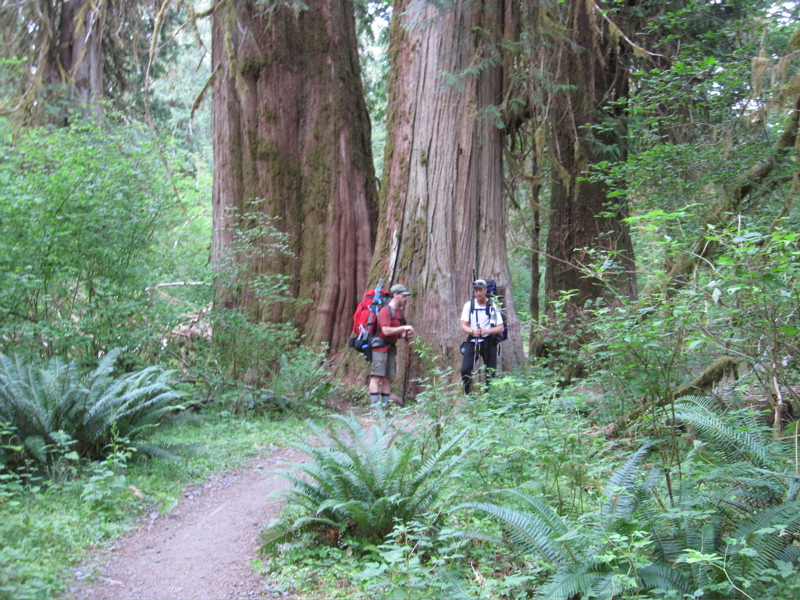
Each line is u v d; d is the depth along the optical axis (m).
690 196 7.56
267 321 11.25
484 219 10.35
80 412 5.71
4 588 3.34
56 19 18.72
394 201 10.46
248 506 5.27
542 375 7.16
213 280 9.58
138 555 4.27
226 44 11.11
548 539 3.65
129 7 18.00
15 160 8.65
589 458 5.27
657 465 4.48
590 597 3.31
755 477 4.00
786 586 3.12
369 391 9.20
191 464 6.20
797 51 6.05
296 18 11.91
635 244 11.18
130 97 20.25
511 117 11.09
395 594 3.55
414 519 4.36
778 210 6.83
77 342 7.56
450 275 10.03
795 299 3.82
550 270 11.98
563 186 11.84
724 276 4.07
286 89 11.88
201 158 24.34
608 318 5.13
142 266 8.75
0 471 5.21
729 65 7.87
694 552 3.07
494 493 4.77
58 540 4.17
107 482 5.23
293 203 11.76
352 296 11.56
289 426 7.97
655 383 4.71
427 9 10.35
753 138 7.28
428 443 5.54
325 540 4.45
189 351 9.66
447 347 9.79
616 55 11.27
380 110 17.77
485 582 3.64
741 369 5.71
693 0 9.21
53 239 7.54
